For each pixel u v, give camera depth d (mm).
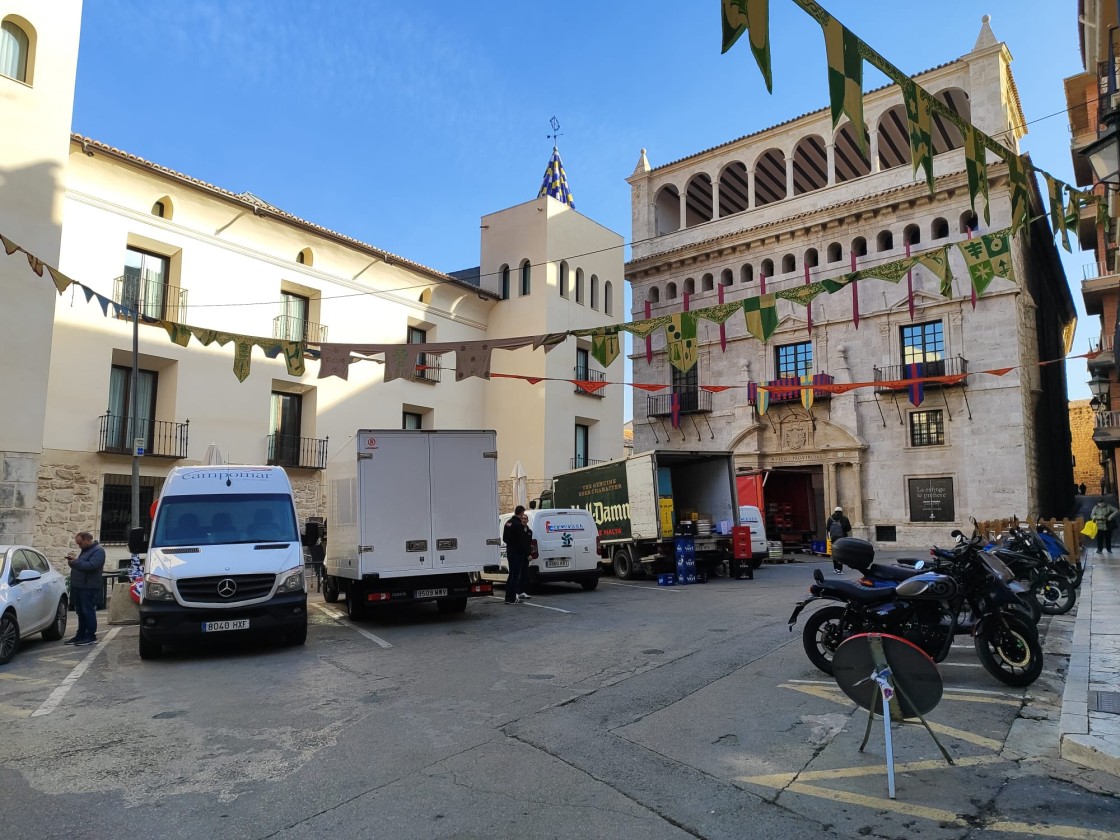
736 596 14695
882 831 4023
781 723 6027
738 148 35500
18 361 15719
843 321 30672
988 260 8305
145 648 9461
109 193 20578
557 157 40250
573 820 4215
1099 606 11070
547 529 16469
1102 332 24594
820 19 4445
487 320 32781
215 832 4129
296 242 25125
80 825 4242
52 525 18891
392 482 12281
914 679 4746
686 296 34094
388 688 7547
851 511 29812
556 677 7871
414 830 4105
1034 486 27672
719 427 33844
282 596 9789
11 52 16469
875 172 30594
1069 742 5082
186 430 21719
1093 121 22922
